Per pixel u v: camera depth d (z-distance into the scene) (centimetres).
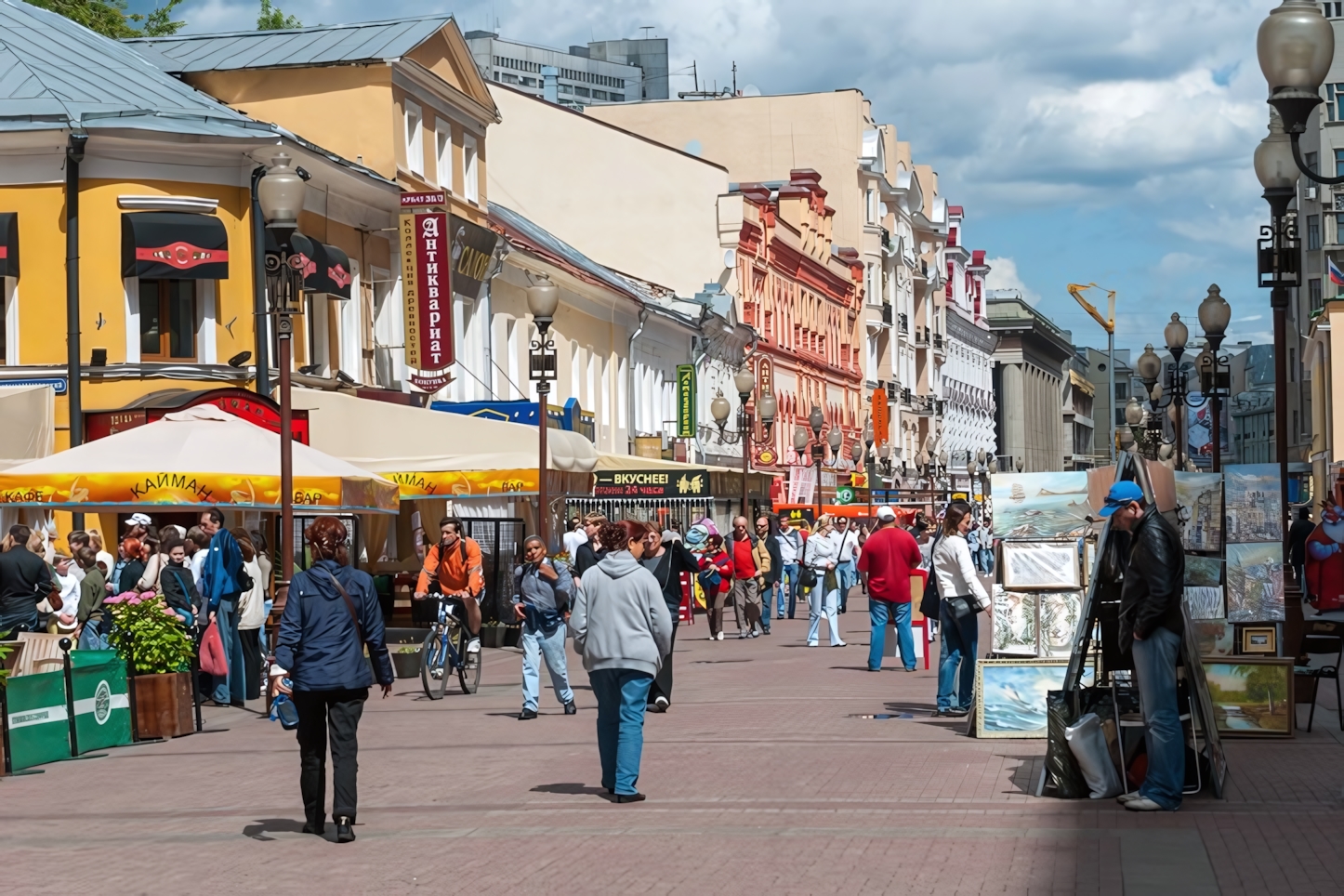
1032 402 15488
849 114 8900
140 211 2748
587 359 4706
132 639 1705
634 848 1016
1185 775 1171
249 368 2834
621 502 4028
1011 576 1554
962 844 999
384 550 3120
